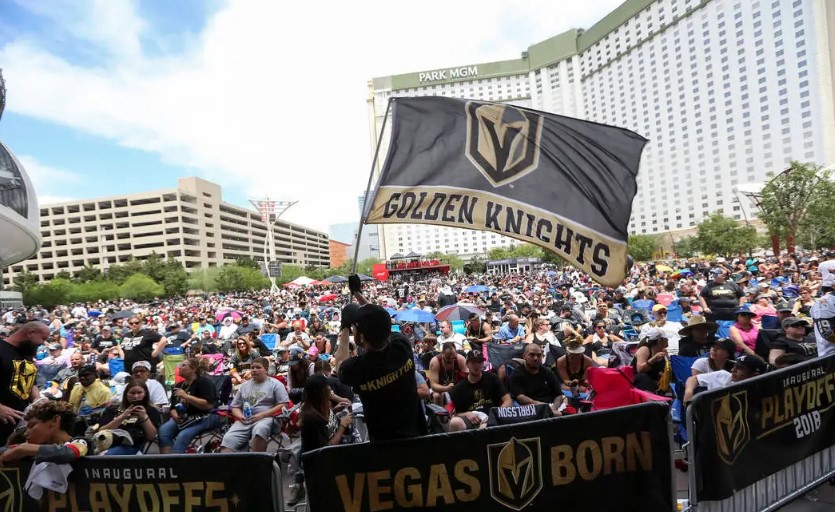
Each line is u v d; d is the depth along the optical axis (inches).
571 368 241.4
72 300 2979.8
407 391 112.6
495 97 6968.5
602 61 6082.7
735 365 181.3
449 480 114.3
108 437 178.7
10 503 117.0
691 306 473.1
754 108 4372.5
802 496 157.2
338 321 644.7
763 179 4352.9
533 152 149.3
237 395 231.1
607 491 123.4
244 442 218.4
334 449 110.0
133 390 212.7
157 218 4889.3
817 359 162.1
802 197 1358.3
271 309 943.7
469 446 115.3
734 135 4552.2
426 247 6619.1
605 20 5940.0
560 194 147.9
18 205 1843.0
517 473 118.0
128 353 363.3
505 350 305.6
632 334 410.3
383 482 111.5
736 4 4404.5
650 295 604.7
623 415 125.1
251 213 6471.5
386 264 3225.9
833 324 207.8
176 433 228.8
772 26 4163.4
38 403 130.6
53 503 114.8
